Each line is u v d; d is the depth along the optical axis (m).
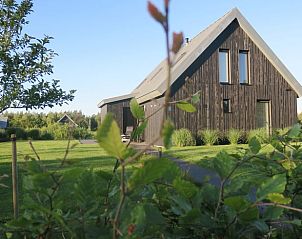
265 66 17.39
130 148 0.96
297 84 17.33
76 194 1.25
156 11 0.62
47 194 1.15
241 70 17.20
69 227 1.15
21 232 1.26
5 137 28.17
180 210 1.29
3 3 3.79
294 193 1.72
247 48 17.16
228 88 16.83
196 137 16.02
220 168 1.41
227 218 1.28
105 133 0.76
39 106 3.86
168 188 1.46
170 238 1.27
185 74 16.08
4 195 4.85
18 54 3.79
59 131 33.34
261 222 1.20
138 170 0.84
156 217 1.21
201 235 1.32
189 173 1.62
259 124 17.34
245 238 1.39
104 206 1.38
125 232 0.96
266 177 1.64
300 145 2.03
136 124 1.39
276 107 17.41
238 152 1.92
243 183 1.48
